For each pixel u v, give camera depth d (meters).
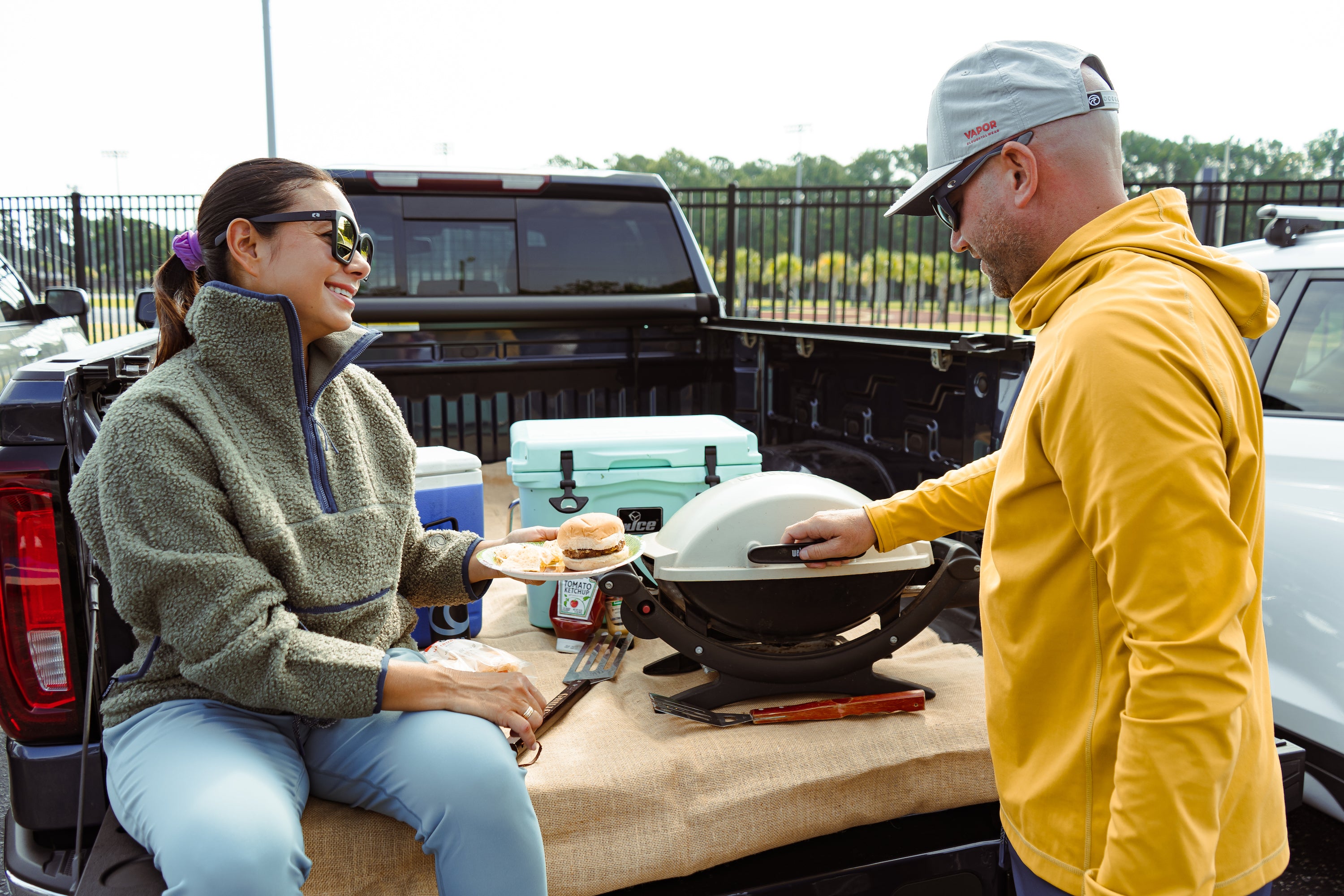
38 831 1.51
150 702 1.40
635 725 1.68
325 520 1.47
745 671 1.71
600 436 2.29
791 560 1.66
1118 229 1.06
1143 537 0.88
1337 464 2.30
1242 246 2.88
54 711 1.48
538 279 3.53
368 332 1.52
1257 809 1.04
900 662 2.02
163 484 1.30
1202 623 0.87
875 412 2.63
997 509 1.11
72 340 6.11
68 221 11.21
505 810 1.31
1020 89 1.10
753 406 3.39
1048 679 1.07
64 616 1.46
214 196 1.46
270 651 1.30
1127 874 0.91
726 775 1.56
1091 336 0.94
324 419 1.53
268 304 1.39
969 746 1.65
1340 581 2.24
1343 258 2.51
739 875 1.57
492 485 3.41
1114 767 1.01
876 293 9.18
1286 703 2.36
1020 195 1.12
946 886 1.61
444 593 1.76
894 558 1.71
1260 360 2.62
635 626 1.67
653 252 3.66
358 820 1.41
